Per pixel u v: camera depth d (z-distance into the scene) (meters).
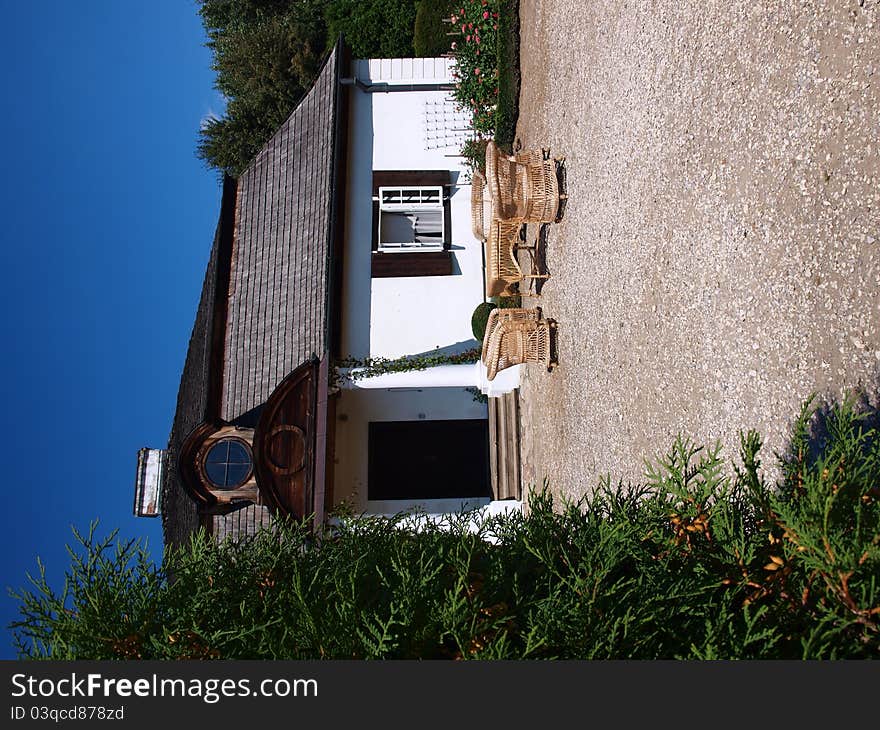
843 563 3.17
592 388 9.32
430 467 15.73
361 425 15.39
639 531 4.38
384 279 15.05
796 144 4.98
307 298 13.99
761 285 5.40
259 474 12.19
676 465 6.64
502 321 11.17
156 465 16.16
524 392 13.39
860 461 4.13
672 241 6.93
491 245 11.38
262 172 15.88
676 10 6.92
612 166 8.73
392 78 16.20
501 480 13.78
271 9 30.16
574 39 10.64
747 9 5.60
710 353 6.16
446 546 5.06
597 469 9.07
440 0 20.55
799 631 3.54
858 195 4.40
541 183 10.68
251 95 26.42
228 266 14.97
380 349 14.65
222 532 13.23
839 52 4.55
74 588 4.39
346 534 5.51
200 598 4.54
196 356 15.45
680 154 6.78
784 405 5.13
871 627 3.11
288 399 12.57
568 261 10.54
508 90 14.60
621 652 3.72
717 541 4.11
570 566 4.12
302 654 4.07
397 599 4.26
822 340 4.73
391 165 15.84
